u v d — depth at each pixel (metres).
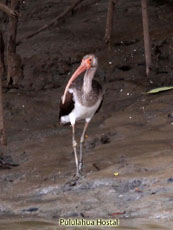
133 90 17.45
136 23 24.05
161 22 23.70
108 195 10.04
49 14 27.17
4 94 17.67
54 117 16.06
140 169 10.88
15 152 13.00
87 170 11.36
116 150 12.31
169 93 16.36
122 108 15.98
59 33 24.00
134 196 9.86
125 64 19.98
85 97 11.20
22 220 9.21
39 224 8.94
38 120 15.89
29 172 11.63
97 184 10.48
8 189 10.84
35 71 20.20
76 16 26.70
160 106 15.13
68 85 11.37
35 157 12.55
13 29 19.17
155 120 14.16
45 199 10.17
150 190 9.97
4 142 13.43
